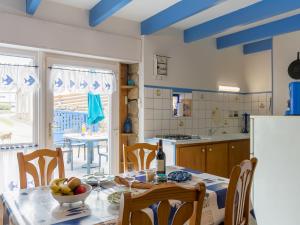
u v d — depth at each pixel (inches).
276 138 89.6
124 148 101.1
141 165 103.8
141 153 104.3
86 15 123.9
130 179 73.6
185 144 131.1
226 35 164.9
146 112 141.1
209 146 141.4
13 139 114.9
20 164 78.6
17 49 112.8
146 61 141.3
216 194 64.0
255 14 113.9
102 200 61.8
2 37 102.8
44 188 71.2
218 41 169.9
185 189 42.5
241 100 187.0
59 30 116.0
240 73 185.3
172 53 150.9
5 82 109.1
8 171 114.0
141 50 141.6
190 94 159.5
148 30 135.4
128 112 149.3
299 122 83.8
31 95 118.5
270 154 91.3
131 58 137.8
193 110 161.3
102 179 75.9
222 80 175.2
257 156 95.0
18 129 116.0
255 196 95.5
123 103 147.5
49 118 122.1
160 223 41.8
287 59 144.3
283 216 87.9
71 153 130.0
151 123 143.0
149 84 142.3
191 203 43.8
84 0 114.3
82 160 133.9
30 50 115.7
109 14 111.7
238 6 118.3
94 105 137.5
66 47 117.8
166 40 148.5
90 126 136.3
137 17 134.5
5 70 109.3
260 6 112.0
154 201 39.7
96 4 118.0
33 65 116.7
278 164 89.0
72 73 126.4
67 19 118.9
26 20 108.0
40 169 83.5
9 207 57.9
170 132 150.8
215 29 134.6
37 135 119.7
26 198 63.2
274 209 90.3
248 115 186.2
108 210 55.7
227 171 149.6
